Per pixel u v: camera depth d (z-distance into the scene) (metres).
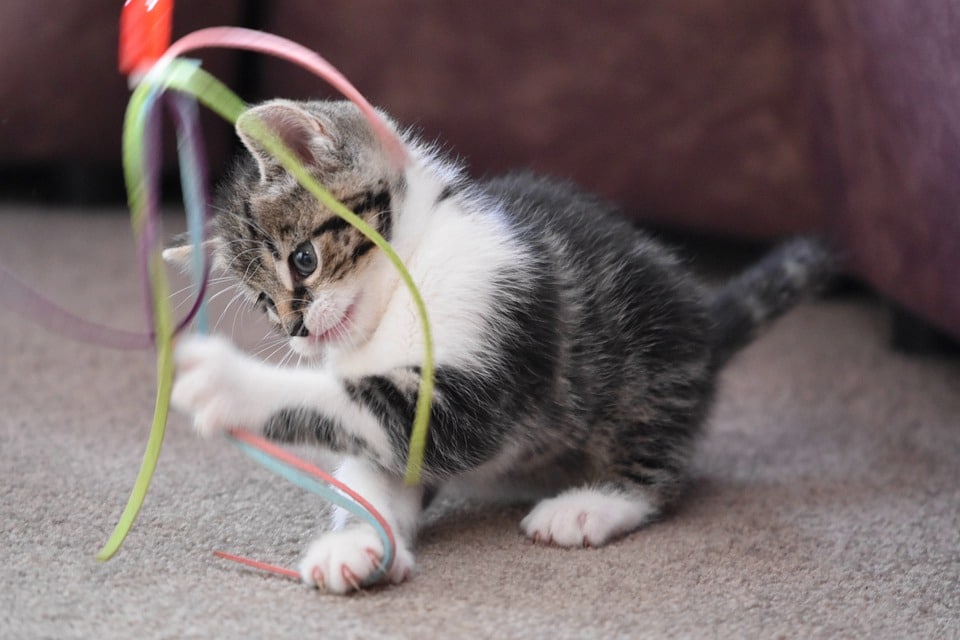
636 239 1.93
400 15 3.05
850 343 2.74
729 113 2.94
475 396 1.56
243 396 1.48
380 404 1.52
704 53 2.91
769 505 1.79
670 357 1.81
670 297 1.85
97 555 1.44
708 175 3.00
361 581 1.39
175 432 1.99
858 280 3.03
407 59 3.07
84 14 3.12
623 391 1.77
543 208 1.85
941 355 2.65
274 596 1.37
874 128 2.41
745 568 1.53
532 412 1.65
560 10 2.96
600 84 2.98
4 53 3.12
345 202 1.60
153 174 1.29
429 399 1.44
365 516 1.38
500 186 1.91
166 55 1.31
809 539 1.64
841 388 2.42
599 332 1.73
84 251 3.16
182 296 2.56
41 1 3.09
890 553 1.60
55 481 1.72
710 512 1.76
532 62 3.01
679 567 1.53
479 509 1.76
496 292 1.60
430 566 1.50
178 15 3.08
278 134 1.56
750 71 2.90
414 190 1.67
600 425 1.76
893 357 2.64
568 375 1.70
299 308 1.62
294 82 3.21
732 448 2.07
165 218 3.33
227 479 1.78
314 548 1.43
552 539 1.60
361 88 3.12
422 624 1.31
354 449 1.55
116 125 3.29
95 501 1.65
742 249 3.47
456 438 1.56
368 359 1.57
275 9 3.16
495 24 3.00
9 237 3.26
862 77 2.41
